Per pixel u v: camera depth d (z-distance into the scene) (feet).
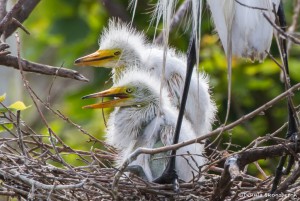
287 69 32.01
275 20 28.66
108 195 29.84
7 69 45.73
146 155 32.58
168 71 35.86
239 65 47.57
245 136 44.32
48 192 29.17
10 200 33.42
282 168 29.96
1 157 30.42
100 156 34.01
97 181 29.89
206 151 35.45
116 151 35.04
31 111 55.47
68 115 50.29
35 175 29.68
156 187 30.07
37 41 54.70
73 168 30.60
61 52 52.95
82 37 52.75
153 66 36.32
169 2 31.63
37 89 60.64
